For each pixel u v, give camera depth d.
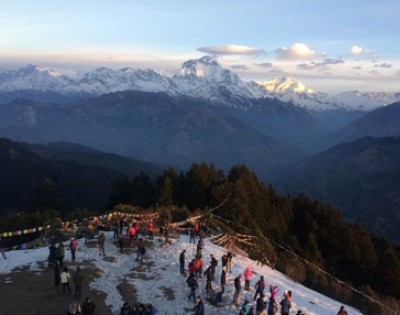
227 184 74.44
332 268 70.06
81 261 42.22
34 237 61.84
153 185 87.81
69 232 50.47
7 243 58.31
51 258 40.09
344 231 81.31
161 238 51.06
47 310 33.31
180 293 39.00
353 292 61.94
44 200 93.06
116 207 63.41
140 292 38.25
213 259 40.16
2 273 38.84
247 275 41.66
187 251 48.50
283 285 47.19
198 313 33.22
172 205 70.56
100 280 39.19
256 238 61.81
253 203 78.19
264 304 36.00
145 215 57.47
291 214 89.81
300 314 35.03
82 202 123.31
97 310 34.28
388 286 74.06
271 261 57.50
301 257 67.31
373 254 79.62
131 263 43.56
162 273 42.28
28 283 37.12
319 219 88.81
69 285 36.59
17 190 152.62
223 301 38.69
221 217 67.31
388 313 58.72
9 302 33.97
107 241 47.91
